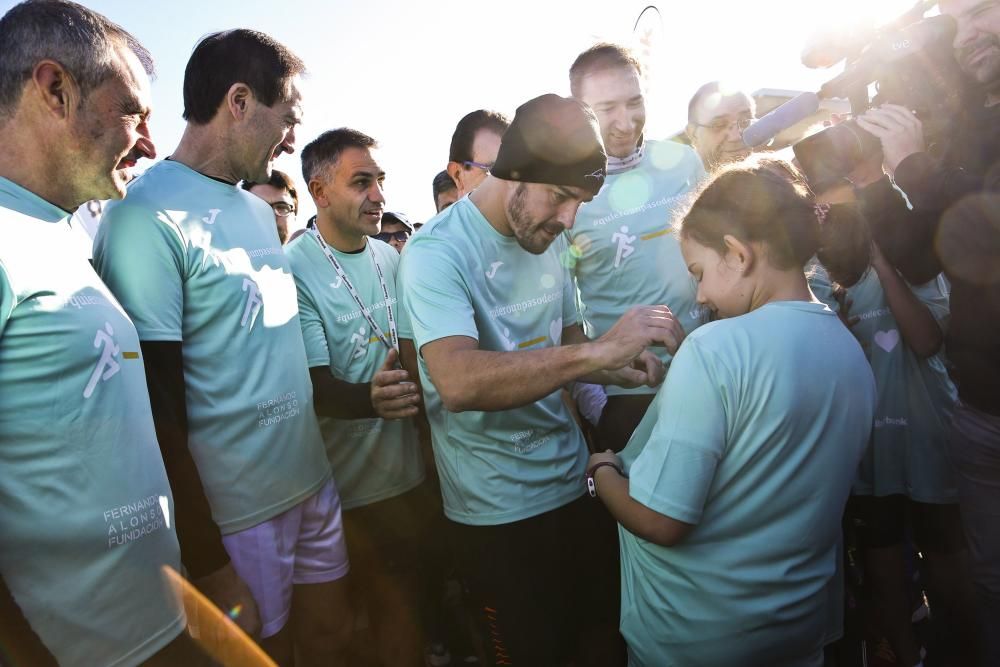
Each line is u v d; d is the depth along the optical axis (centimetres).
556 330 185
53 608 104
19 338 101
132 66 122
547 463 174
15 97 109
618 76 211
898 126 173
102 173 119
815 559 124
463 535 178
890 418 216
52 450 104
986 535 176
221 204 168
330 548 196
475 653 268
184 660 125
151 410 133
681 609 126
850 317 218
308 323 217
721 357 115
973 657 220
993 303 163
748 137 197
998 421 167
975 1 179
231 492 163
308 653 201
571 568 179
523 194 155
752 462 116
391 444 229
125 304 141
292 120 175
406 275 158
